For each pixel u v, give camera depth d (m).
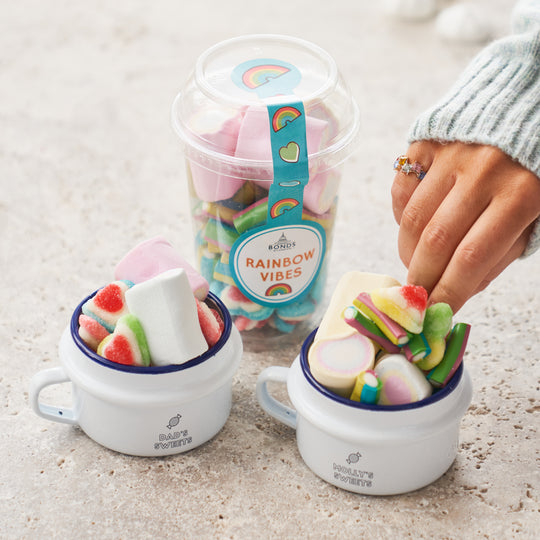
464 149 0.74
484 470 0.76
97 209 1.12
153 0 1.67
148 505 0.72
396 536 0.69
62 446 0.78
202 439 0.77
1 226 1.08
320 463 0.73
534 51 0.75
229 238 0.83
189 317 0.71
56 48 1.52
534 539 0.69
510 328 0.92
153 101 1.38
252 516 0.71
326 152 0.80
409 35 1.55
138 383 0.71
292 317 0.89
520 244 0.75
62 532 0.69
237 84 0.83
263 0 1.67
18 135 1.27
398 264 1.03
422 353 0.69
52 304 0.96
